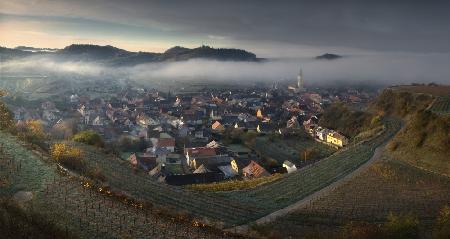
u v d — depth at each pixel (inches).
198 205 2913.4
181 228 2202.3
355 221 2758.4
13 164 2544.3
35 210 1948.8
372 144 4985.2
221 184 4121.6
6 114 4020.7
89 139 4603.8
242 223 2667.3
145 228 2085.4
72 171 2802.7
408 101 6953.7
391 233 2455.7
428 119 4384.8
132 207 2361.0
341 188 3494.1
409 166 3885.3
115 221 2089.1
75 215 2043.6
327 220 2837.1
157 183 3405.5
